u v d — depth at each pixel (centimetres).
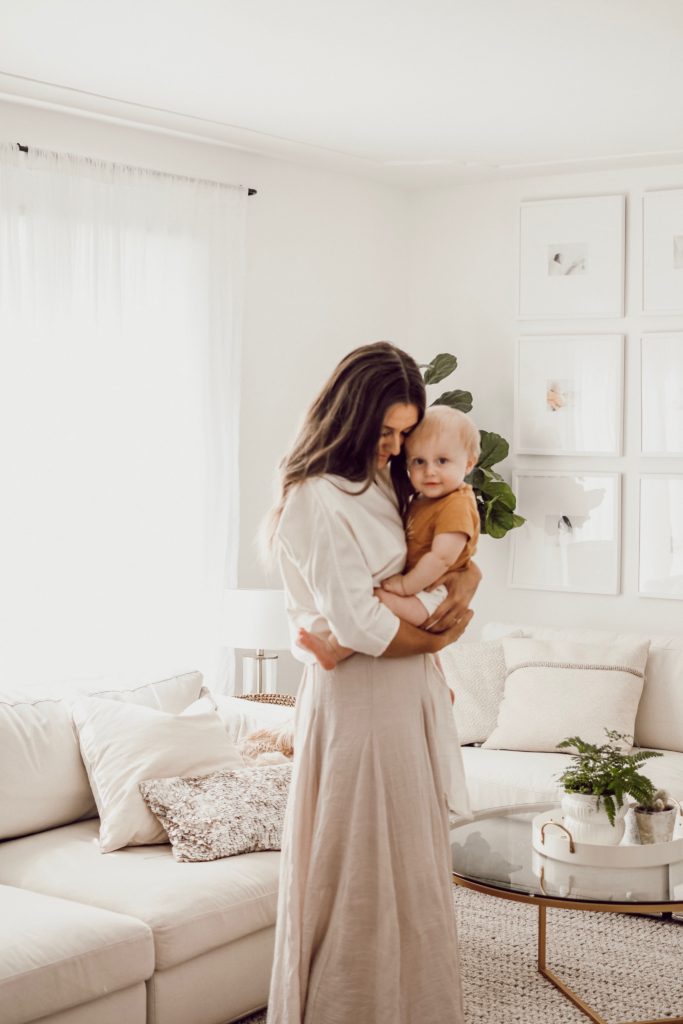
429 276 564
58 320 438
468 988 316
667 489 508
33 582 432
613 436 518
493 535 511
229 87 420
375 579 216
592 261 523
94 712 342
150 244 471
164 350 476
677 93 420
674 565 506
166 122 462
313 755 218
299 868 216
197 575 487
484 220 550
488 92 422
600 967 331
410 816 215
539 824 315
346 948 211
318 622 218
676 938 356
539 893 272
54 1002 240
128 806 313
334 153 507
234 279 498
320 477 214
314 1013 212
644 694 441
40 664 434
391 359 216
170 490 478
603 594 521
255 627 439
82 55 389
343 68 399
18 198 426
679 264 505
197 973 274
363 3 343
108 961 251
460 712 446
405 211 566
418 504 229
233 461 498
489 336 549
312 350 536
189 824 304
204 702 380
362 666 216
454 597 222
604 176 525
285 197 524
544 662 445
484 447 514
